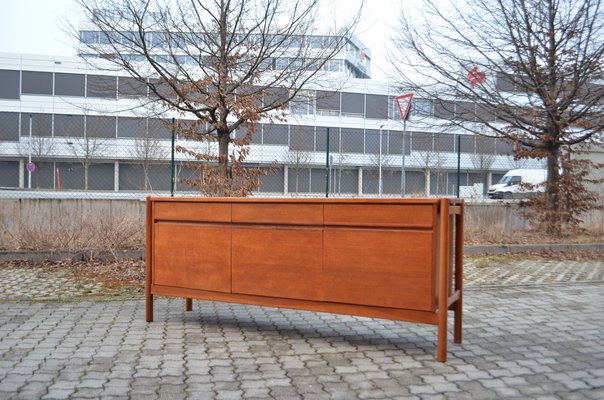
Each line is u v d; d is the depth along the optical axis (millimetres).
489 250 11289
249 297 4992
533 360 4367
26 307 6188
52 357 4355
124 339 4910
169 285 5414
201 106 10844
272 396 3557
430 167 16141
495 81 14117
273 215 4871
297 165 16344
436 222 4258
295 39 10953
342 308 4582
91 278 7961
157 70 10008
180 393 3594
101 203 10445
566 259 10719
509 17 13250
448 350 4637
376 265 4441
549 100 12930
